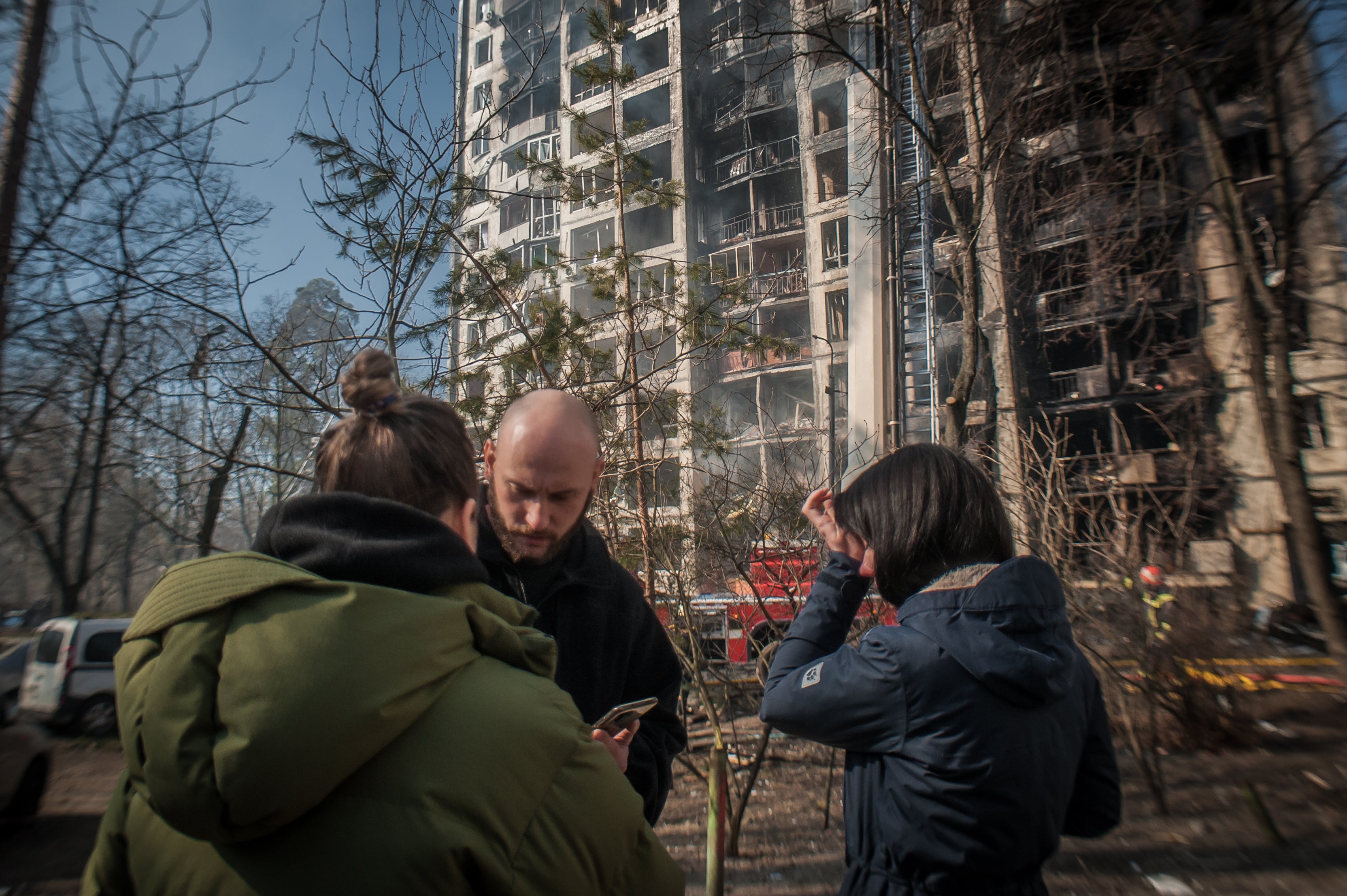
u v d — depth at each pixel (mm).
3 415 5867
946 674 1252
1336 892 3383
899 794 1271
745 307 6027
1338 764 5168
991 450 6043
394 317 4238
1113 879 3701
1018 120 7141
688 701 6176
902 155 9453
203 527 5137
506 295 5055
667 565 5008
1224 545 5938
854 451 5500
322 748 720
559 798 836
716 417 5805
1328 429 12086
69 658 10109
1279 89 6086
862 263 20734
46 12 4438
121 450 4648
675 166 32938
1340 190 6227
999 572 1304
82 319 5191
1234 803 4668
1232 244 6551
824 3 7000
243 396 4219
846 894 1350
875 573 1456
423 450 1024
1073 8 6961
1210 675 5777
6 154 4352
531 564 1540
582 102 32531
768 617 4863
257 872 762
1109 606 5344
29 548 14070
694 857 4383
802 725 1353
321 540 879
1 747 5535
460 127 4285
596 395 5230
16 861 5000
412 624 817
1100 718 1439
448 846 746
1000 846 1206
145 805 890
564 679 1548
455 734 813
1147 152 7434
